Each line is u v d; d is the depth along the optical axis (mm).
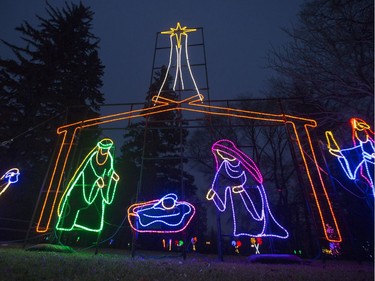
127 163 24062
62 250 7652
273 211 15828
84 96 19891
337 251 11508
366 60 6520
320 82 6996
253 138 17922
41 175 16703
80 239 18641
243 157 8547
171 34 10664
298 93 8609
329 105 8016
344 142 8484
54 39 19875
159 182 24094
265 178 18672
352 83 6766
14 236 15133
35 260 4879
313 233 15719
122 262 5402
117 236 20234
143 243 20312
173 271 4438
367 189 8570
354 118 7270
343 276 4582
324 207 11898
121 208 21188
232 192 8227
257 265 6102
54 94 18344
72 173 16469
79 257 6125
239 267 5477
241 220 15891
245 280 3861
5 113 17188
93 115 19344
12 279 3307
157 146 24766
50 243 8500
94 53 21219
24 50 19312
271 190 18453
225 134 18328
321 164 11656
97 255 7504
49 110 18109
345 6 6551
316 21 6914
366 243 11391
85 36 21078
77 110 18594
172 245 19875
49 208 15961
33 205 15953
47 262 4723
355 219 11758
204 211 20547
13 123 17297
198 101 9195
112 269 4320
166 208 8070
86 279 3492
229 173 8812
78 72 19703
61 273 3795
